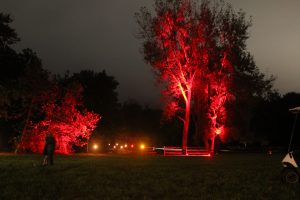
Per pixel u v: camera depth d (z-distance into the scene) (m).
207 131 57.03
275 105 89.31
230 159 39.19
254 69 59.78
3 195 15.24
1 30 50.44
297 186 17.77
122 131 99.44
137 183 18.72
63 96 57.38
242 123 63.88
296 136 84.44
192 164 30.55
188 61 51.47
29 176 21.19
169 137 98.75
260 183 18.86
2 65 51.91
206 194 15.78
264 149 83.25
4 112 53.56
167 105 53.75
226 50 52.69
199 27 50.91
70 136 56.81
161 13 51.25
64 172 23.25
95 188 17.09
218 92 54.22
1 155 41.28
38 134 54.72
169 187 17.50
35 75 53.44
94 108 93.06
